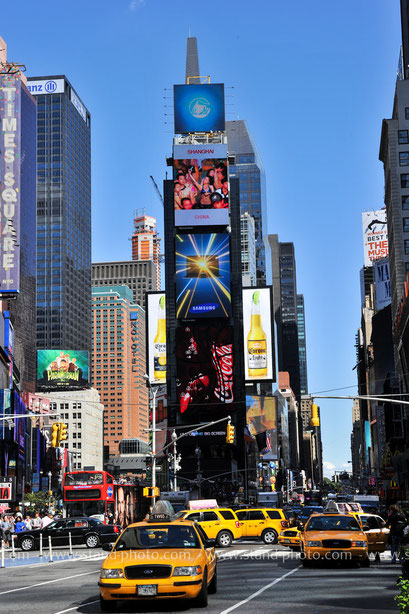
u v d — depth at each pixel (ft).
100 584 55.42
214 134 576.20
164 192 588.09
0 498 291.79
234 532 153.38
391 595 64.08
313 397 136.98
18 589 78.79
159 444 580.71
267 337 558.15
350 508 178.70
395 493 347.97
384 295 643.04
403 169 412.98
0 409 374.63
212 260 551.18
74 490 192.65
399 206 410.11
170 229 582.76
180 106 573.74
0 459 374.02
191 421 544.62
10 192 352.08
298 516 179.93
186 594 55.06
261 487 640.99
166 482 554.46
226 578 82.33
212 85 579.48
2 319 408.87
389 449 423.64
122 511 209.97
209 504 175.11
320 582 75.61
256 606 57.62
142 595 54.80
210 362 545.44
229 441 209.97
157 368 559.79
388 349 593.83
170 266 574.56
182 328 550.36
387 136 423.64
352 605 57.77
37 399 645.10
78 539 161.27
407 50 441.27
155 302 568.82
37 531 161.27
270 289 566.77
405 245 405.59
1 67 368.27
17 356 613.52
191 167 561.84
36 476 480.23
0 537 176.96
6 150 355.15
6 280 346.74
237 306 568.82
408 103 416.46
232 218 590.14
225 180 561.02
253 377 555.28
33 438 526.16
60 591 74.74
